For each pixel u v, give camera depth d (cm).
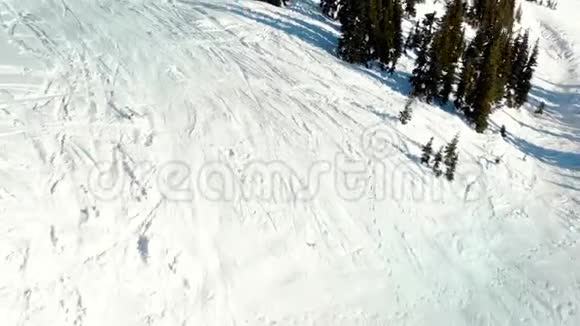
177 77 2192
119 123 1791
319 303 1518
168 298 1371
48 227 1368
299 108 2289
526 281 1825
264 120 2119
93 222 1436
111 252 1394
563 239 2070
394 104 2580
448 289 1714
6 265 1245
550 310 1736
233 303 1427
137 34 2466
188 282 1422
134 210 1521
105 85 1967
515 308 1712
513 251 1950
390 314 1565
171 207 1580
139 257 1414
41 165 1513
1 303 1185
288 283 1536
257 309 1439
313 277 1582
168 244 1478
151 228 1494
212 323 1367
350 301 1557
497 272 1836
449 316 1623
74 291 1280
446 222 1978
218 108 2080
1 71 1814
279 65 2594
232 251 1548
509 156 2564
